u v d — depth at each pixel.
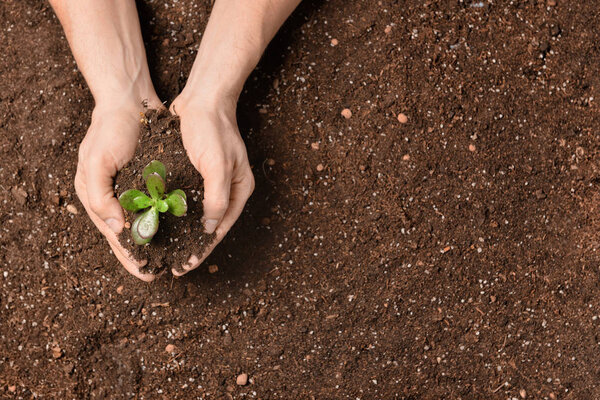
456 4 1.25
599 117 1.24
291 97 1.22
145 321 1.20
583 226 1.23
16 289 1.21
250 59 1.15
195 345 1.20
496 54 1.24
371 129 1.21
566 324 1.22
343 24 1.23
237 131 1.14
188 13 1.23
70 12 1.14
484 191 1.21
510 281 1.21
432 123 1.22
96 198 1.08
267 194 1.20
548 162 1.23
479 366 1.21
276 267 1.20
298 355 1.20
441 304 1.21
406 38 1.23
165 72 1.21
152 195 1.03
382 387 1.20
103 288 1.20
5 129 1.22
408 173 1.21
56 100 1.22
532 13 1.26
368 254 1.20
